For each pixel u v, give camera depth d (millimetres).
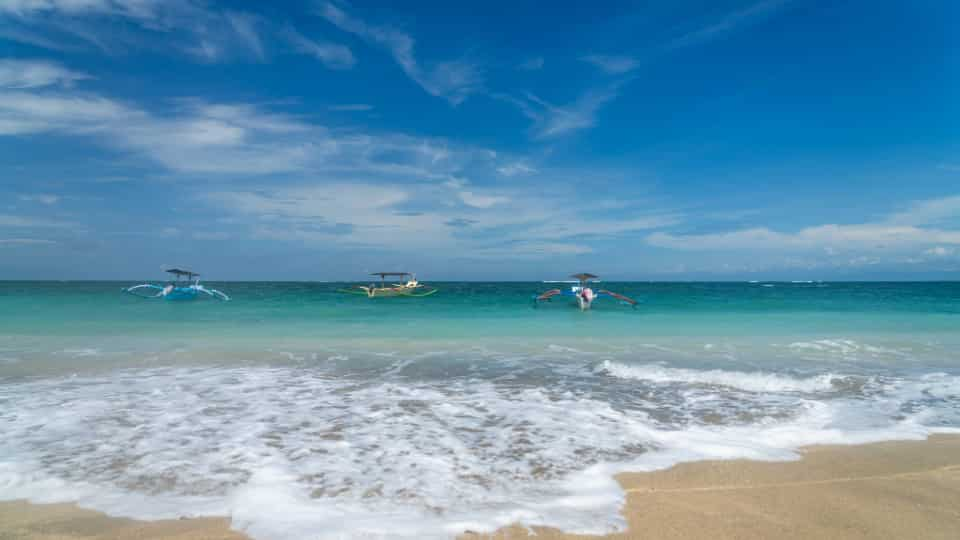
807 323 22250
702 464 5785
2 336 17109
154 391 9359
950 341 16266
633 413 7992
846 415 7848
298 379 10594
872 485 5188
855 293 62969
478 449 6285
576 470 5605
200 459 5867
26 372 11102
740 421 7531
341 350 14508
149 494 4922
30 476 5336
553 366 12172
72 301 38531
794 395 9211
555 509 4645
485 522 4375
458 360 13000
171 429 7012
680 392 9445
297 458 5930
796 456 6035
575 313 28797
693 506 4711
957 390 9531
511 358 13305
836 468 5648
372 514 4520
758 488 5121
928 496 4922
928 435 6816
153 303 36781
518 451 6215
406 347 15172
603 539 4109
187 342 15883
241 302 39188
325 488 5086
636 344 15883
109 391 9320
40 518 4414
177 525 4301
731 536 4152
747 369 11906
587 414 7922
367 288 49125
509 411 8094
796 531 4250
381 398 8969
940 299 43219
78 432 6840
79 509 4598
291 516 4469
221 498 4840
